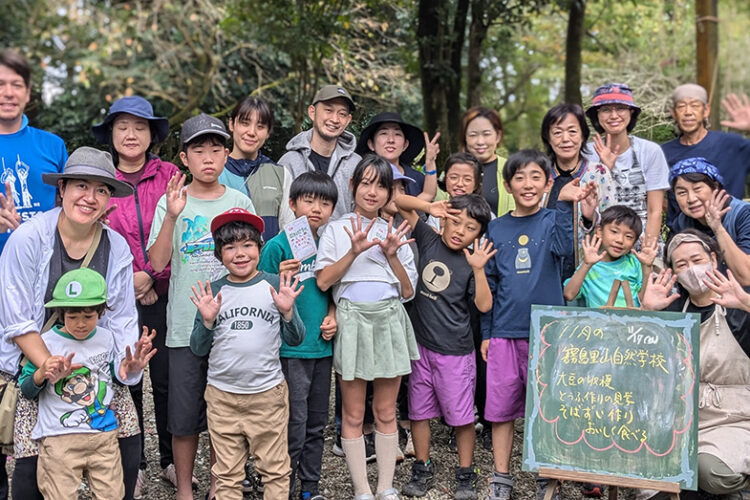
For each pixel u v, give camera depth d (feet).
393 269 12.15
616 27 46.83
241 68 33.37
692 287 11.75
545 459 11.30
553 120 14.30
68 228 10.37
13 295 10.03
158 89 31.35
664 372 11.04
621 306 12.61
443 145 24.30
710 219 12.11
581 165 14.51
